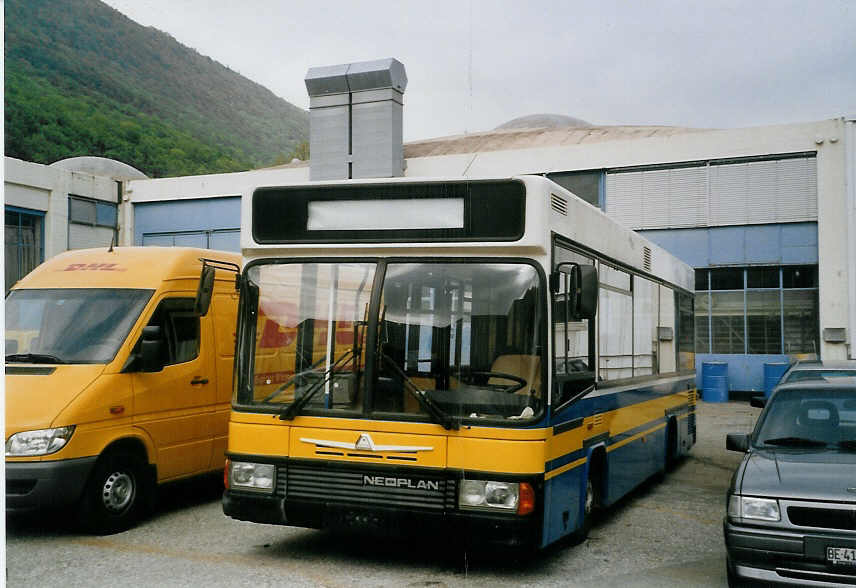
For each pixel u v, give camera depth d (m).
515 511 5.83
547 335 6.11
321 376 6.34
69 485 7.25
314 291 6.54
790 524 5.66
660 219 24.84
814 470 6.09
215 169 67.62
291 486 6.30
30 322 8.34
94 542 7.43
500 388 6.02
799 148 23.25
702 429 18.03
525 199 6.21
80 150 57.50
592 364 7.46
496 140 33.47
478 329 6.15
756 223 23.80
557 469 6.31
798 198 23.38
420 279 6.33
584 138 32.09
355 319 6.36
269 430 6.40
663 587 6.30
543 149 26.22
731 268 24.31
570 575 6.57
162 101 110.50
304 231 6.69
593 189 25.67
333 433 6.21
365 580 6.27
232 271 9.21
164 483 8.49
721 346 24.52
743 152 23.84
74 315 8.36
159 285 8.67
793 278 23.78
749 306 24.22
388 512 6.02
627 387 8.84
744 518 5.79
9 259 27.61
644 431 9.76
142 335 8.11
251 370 6.59
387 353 6.23
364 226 6.54
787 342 23.83
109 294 8.55
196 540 7.51
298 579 6.28
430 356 6.16
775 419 7.14
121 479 7.92
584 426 7.11
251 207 6.84
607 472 7.96
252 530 7.93
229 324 9.67
